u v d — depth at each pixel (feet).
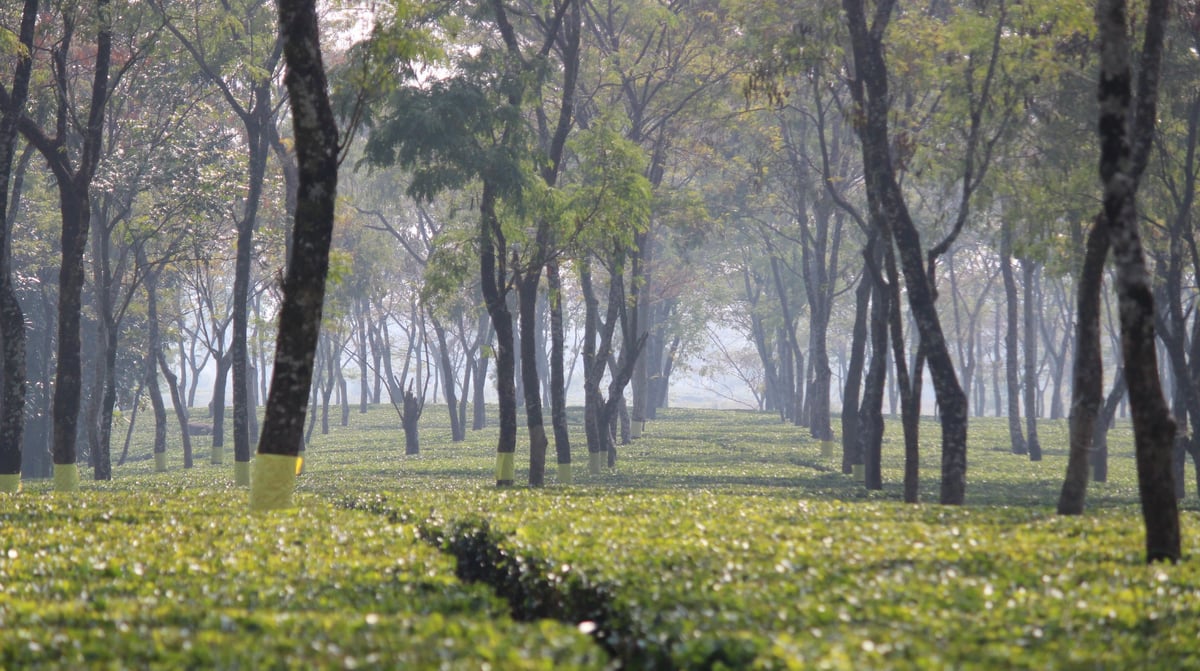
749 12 89.30
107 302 135.74
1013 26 79.82
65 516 59.57
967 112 82.28
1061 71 81.76
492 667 24.40
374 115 94.02
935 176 93.76
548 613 39.68
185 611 31.68
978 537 45.62
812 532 47.03
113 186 129.70
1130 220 42.47
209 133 142.41
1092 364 61.21
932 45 84.84
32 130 93.61
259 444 63.87
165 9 114.01
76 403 94.79
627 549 41.24
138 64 130.41
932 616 29.40
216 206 134.31
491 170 91.71
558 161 105.70
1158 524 41.70
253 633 28.89
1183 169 95.81
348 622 29.78
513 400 98.32
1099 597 33.01
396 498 73.31
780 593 32.60
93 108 95.40
